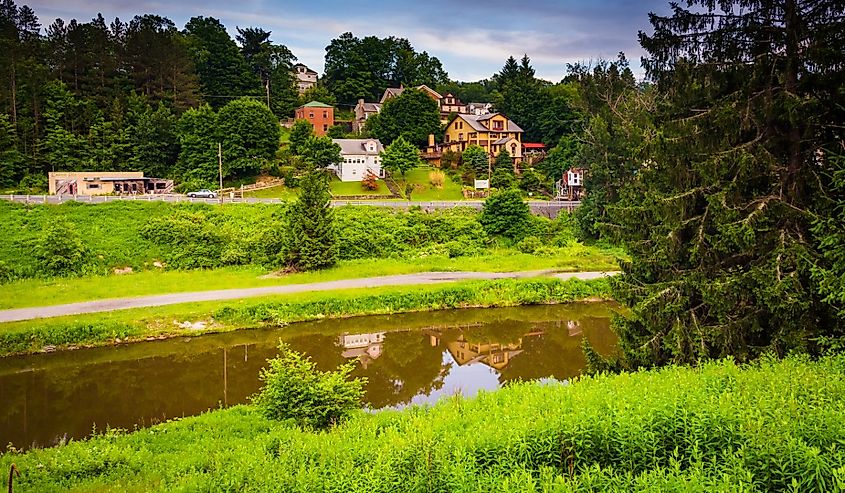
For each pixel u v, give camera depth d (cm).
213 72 9644
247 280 3812
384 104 9175
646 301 1564
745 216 1434
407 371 2547
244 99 6950
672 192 1600
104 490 1105
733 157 1436
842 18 1356
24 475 1238
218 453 1288
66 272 3791
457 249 4697
